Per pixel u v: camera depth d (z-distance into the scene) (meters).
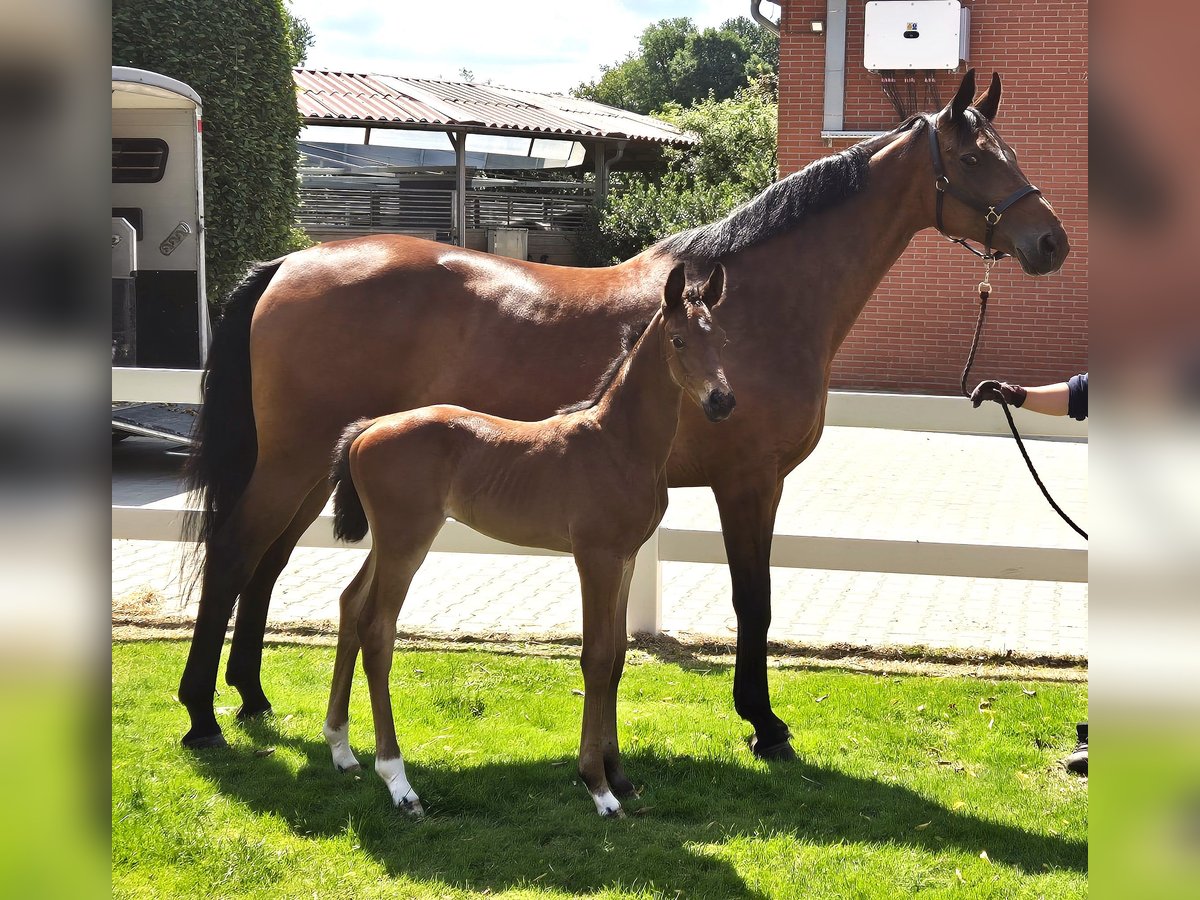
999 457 10.76
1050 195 12.12
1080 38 11.78
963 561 4.99
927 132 3.97
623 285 4.07
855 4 12.23
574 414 3.38
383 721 3.37
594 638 3.30
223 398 4.10
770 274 3.99
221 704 4.37
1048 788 3.66
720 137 21.08
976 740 4.07
